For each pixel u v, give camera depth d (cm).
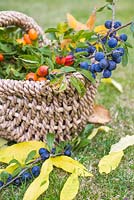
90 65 63
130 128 73
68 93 62
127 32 114
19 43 72
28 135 64
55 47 74
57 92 61
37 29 73
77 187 55
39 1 150
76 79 60
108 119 73
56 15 132
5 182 57
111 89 87
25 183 58
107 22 66
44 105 62
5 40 73
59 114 63
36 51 70
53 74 62
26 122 63
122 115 77
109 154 62
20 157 62
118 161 61
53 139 61
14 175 58
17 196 56
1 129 64
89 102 65
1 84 60
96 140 69
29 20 72
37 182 55
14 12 71
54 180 59
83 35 69
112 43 62
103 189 58
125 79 92
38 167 59
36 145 63
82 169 59
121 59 64
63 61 66
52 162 60
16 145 63
